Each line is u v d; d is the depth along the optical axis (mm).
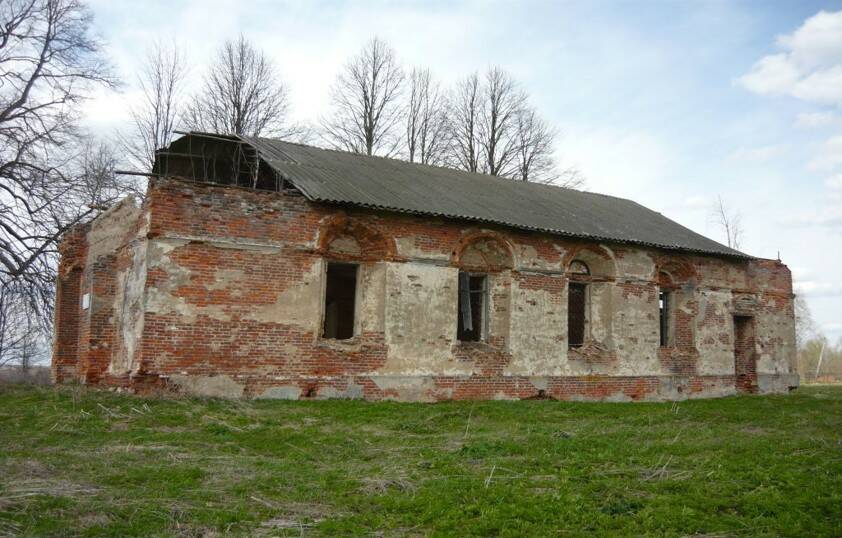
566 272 20281
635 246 21688
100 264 17281
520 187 24594
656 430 13430
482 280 19453
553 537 6781
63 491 7641
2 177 24250
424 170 22828
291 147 20266
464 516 7328
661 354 22094
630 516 7484
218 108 34094
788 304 26266
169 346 14727
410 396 17344
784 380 25656
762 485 8914
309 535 6688
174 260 14953
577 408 16891
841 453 11070
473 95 40000
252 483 8422
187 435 11453
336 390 16422
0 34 25578
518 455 10648
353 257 17297
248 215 15781
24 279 22922
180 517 6977
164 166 20797
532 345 19453
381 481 8570
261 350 15609
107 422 12125
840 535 7164
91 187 25047
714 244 24578
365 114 37469
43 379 22656
